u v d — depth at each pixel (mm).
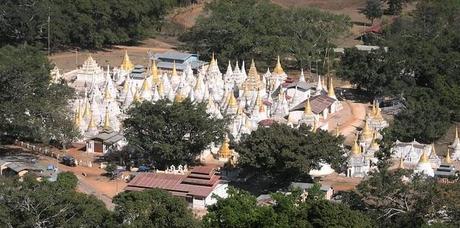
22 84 176125
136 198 117625
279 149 159625
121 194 120062
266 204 139125
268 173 164000
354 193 141750
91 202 121188
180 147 172500
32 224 114500
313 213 119562
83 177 169500
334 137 170000
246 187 164625
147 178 160375
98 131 193750
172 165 174125
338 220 116688
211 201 154625
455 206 127125
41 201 115500
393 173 139375
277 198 125062
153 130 174000
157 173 164000
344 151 174375
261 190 163375
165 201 117688
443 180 161750
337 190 164750
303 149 160500
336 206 119812
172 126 173625
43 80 184375
